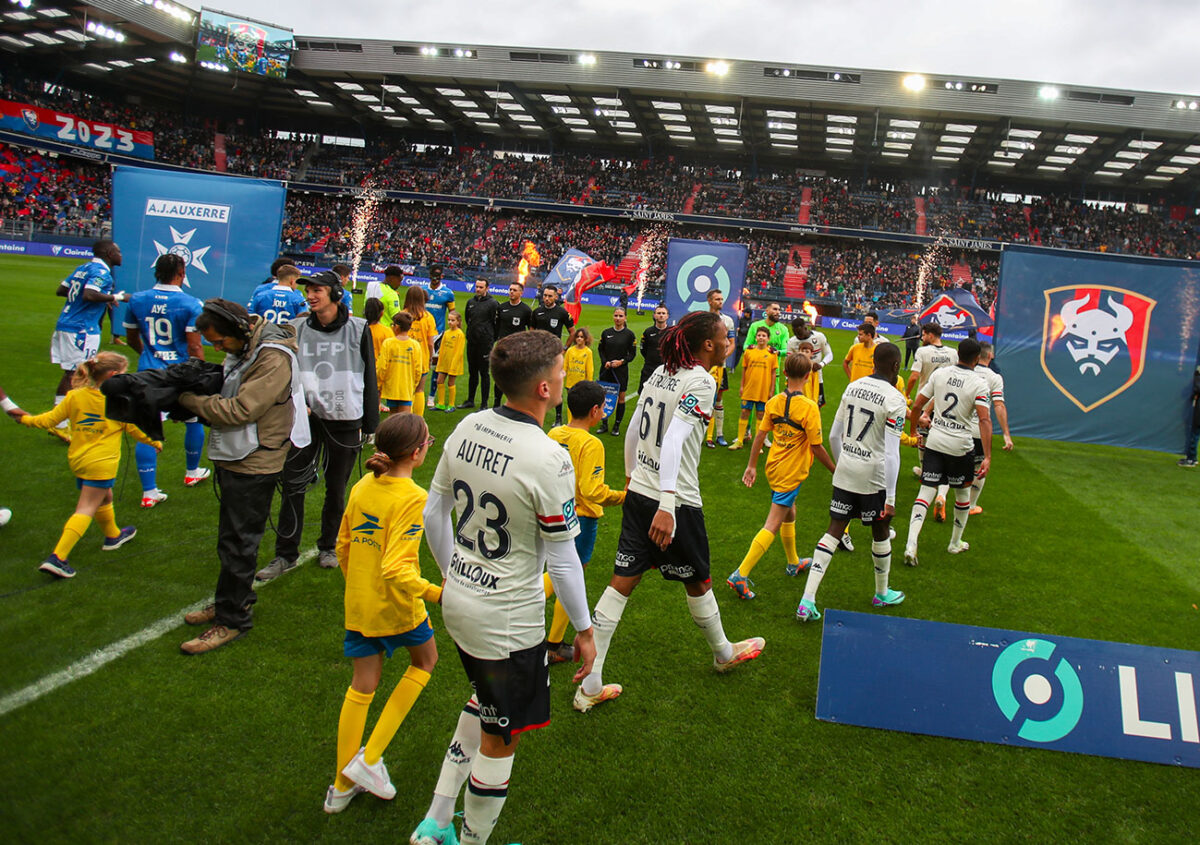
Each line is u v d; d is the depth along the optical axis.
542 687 2.66
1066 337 11.19
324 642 4.23
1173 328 10.84
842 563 6.07
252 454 4.10
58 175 38.91
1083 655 3.79
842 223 43.59
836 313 36.88
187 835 2.82
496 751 2.61
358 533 3.06
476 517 2.60
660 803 3.17
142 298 6.26
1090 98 33.16
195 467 6.64
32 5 31.88
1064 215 43.75
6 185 35.19
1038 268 11.27
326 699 3.72
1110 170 41.84
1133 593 5.81
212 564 5.08
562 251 45.09
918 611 5.21
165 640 4.12
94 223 33.88
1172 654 3.76
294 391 4.36
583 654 2.72
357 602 3.06
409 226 47.16
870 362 10.08
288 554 5.10
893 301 39.19
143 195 8.90
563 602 2.64
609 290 39.28
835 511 4.99
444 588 2.70
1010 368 11.38
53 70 39.84
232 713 3.55
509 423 2.59
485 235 46.75
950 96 34.00
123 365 4.67
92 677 3.72
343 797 3.00
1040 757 3.63
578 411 4.21
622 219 48.22
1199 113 32.41
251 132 48.53
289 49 37.56
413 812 3.04
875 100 34.62
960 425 6.12
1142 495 8.99
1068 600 5.59
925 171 46.62
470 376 10.76
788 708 3.92
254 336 4.09
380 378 7.42
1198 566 6.54
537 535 2.61
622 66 36.28
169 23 34.59
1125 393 11.02
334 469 5.14
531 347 2.55
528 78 37.06
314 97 44.03
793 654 4.50
